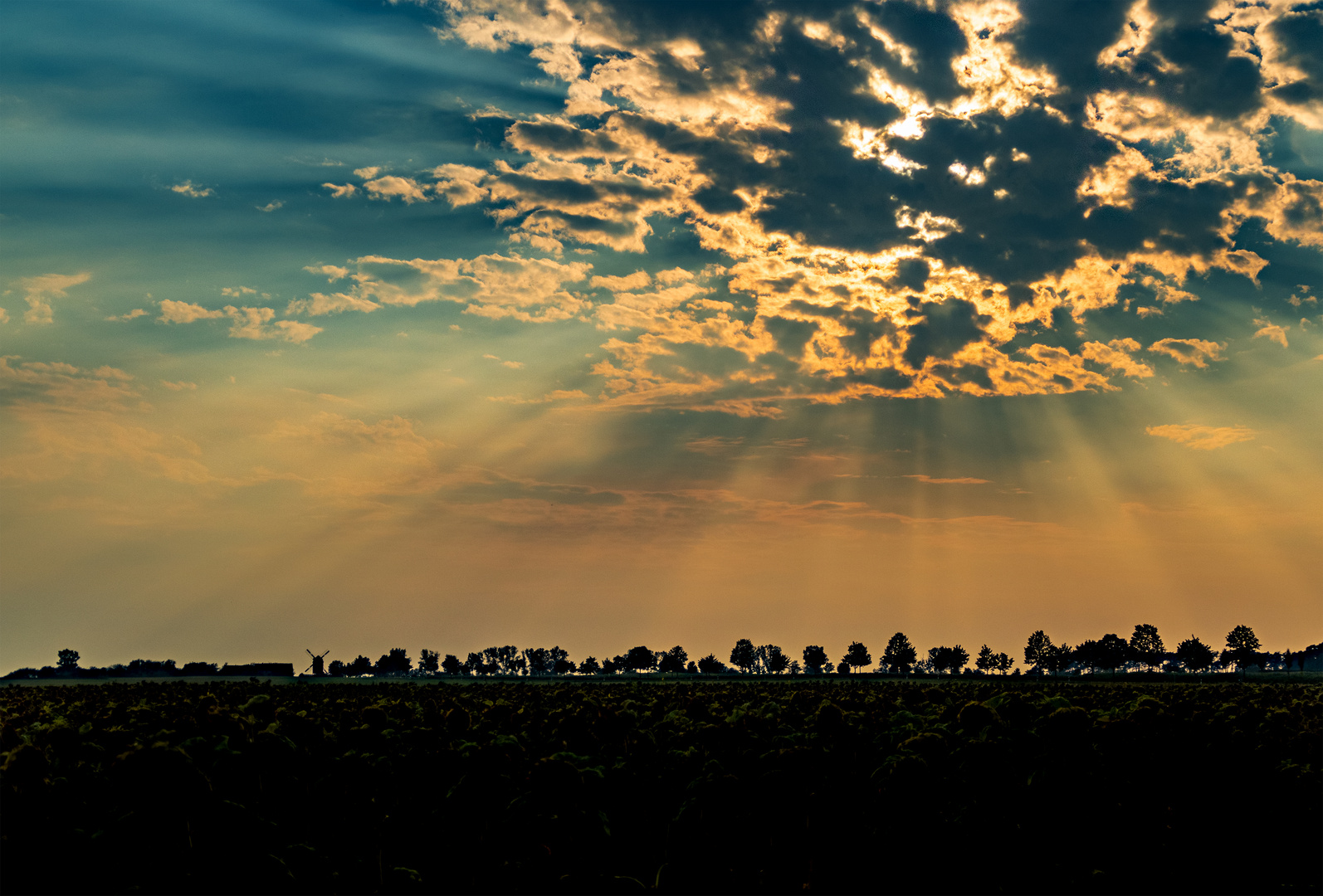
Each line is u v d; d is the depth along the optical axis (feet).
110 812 86.22
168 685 416.67
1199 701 219.82
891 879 88.43
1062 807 94.53
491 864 91.91
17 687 378.32
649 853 98.84
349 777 105.70
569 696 267.39
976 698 163.53
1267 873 89.25
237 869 80.64
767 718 129.39
